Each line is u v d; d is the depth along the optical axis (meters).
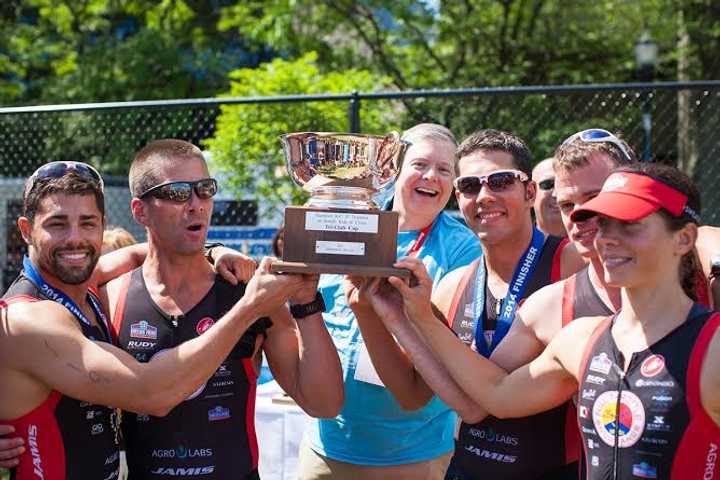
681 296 2.04
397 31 13.93
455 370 2.43
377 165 2.58
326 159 2.56
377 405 3.17
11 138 7.25
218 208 6.78
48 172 2.41
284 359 2.74
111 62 14.90
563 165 2.47
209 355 2.32
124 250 2.96
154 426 2.54
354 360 3.19
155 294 2.64
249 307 2.36
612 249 2.05
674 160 7.89
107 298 2.71
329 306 3.31
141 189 2.61
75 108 5.92
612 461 2.02
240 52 16.14
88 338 2.42
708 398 1.91
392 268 2.43
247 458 2.60
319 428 3.31
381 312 2.60
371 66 13.74
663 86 5.09
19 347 2.27
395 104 7.42
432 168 3.43
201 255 2.70
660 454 1.94
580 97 8.01
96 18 16.28
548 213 4.29
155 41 14.73
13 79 16.69
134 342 2.58
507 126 8.14
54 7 16.05
